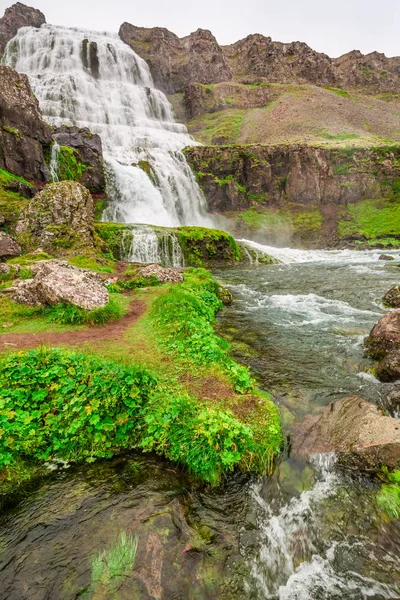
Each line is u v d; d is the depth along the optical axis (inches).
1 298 383.6
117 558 117.0
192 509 141.9
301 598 116.0
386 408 224.1
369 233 1700.3
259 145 2041.1
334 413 206.7
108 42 3048.7
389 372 257.4
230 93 3607.3
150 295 460.1
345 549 131.9
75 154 1273.4
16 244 669.3
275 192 1995.6
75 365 207.9
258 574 121.0
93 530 127.7
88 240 753.0
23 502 140.3
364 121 3211.1
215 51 4001.0
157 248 1020.5
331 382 255.4
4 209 768.3
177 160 1900.8
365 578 122.1
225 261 1130.0
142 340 284.8
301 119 3088.1
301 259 1237.1
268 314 452.8
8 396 180.4
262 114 3280.0
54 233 726.5
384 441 168.1
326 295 588.4
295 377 262.5
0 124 985.5
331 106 3395.7
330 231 1798.7
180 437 166.9
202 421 169.2
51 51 2514.8
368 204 1920.5
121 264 724.7
